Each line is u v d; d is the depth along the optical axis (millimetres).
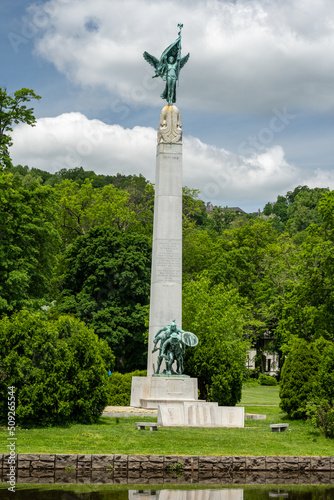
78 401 22641
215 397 29719
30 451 16938
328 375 22391
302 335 52500
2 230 36719
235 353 44750
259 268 75750
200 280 48594
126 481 15648
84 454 16672
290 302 51469
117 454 16797
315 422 22500
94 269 56969
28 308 35719
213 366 30125
